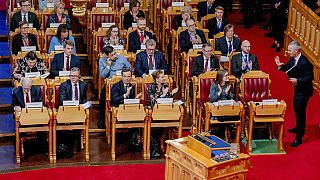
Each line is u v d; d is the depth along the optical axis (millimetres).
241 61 18375
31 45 19359
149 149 16641
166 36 21297
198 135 13422
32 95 16625
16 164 16234
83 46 21844
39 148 16797
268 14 26688
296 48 16922
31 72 17641
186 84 18734
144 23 19656
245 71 18359
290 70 17141
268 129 17750
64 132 16781
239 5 27109
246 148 17172
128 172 15961
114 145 16531
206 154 12898
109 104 16953
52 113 16078
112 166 16234
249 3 25172
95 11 21016
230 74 18547
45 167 16109
